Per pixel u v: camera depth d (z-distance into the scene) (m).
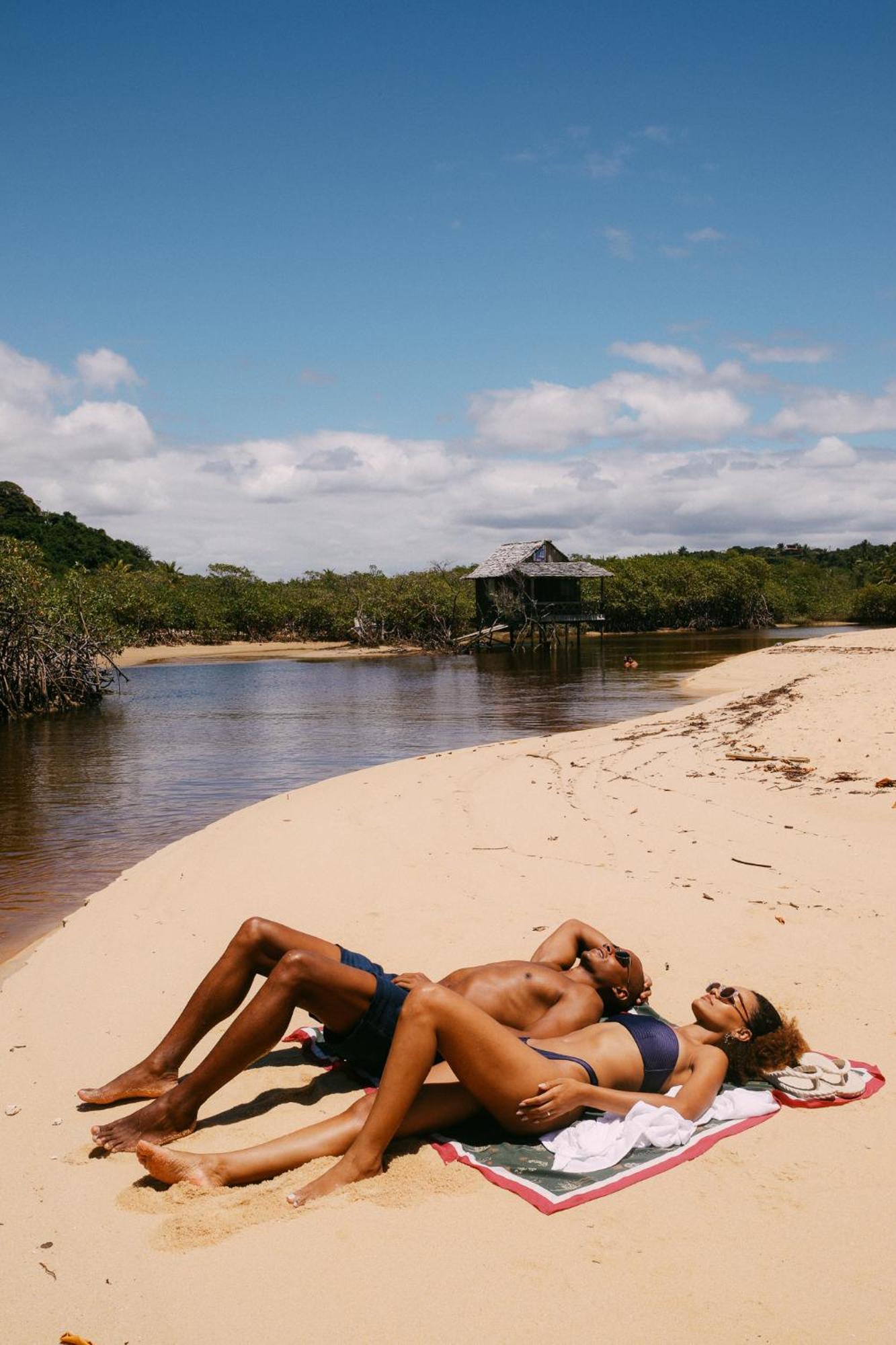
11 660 29.06
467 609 71.62
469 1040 3.72
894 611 97.62
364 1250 3.24
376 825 10.63
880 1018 5.09
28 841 11.47
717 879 7.94
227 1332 2.89
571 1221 3.37
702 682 33.16
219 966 4.42
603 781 12.88
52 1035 5.32
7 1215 3.57
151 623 73.25
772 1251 3.20
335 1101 4.41
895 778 11.51
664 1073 4.18
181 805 13.87
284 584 91.38
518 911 7.21
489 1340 2.81
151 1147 3.70
